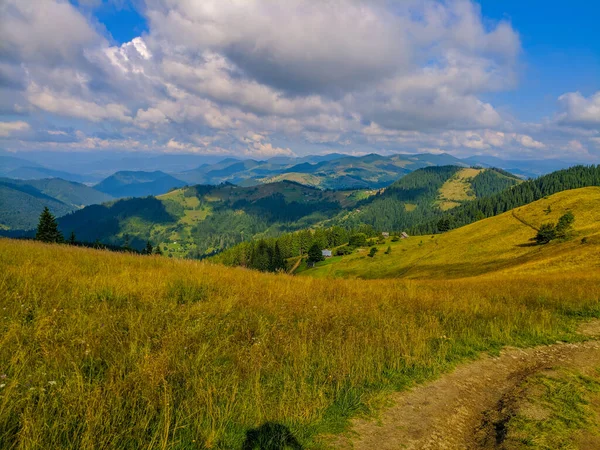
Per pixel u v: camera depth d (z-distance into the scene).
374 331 7.77
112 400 3.81
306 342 6.62
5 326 5.25
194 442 3.69
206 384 4.54
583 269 39.22
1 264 9.19
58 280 8.25
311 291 11.90
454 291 15.35
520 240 89.19
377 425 4.61
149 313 6.87
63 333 5.33
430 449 4.25
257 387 4.70
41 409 3.53
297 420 4.32
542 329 9.54
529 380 6.42
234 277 12.89
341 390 5.22
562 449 4.33
